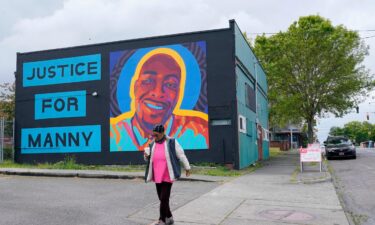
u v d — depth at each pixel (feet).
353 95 124.88
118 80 67.05
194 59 63.72
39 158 70.23
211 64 62.95
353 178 49.96
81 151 67.97
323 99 123.65
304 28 121.19
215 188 40.55
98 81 68.28
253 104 80.02
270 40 123.54
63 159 68.80
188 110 63.10
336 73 119.34
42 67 71.97
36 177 50.75
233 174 53.01
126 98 66.28
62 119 69.67
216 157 61.21
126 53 67.10
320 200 33.88
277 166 69.41
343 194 38.09
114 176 49.11
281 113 129.08
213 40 63.31
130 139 65.46
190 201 33.19
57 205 31.24
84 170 56.08
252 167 66.49
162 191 23.99
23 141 71.51
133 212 28.76
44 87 71.41
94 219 26.55
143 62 66.03
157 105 64.54
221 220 26.63
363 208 31.45
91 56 69.15
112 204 31.71
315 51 118.32
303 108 125.90
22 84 72.84
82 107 68.74
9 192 37.70
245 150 66.90
